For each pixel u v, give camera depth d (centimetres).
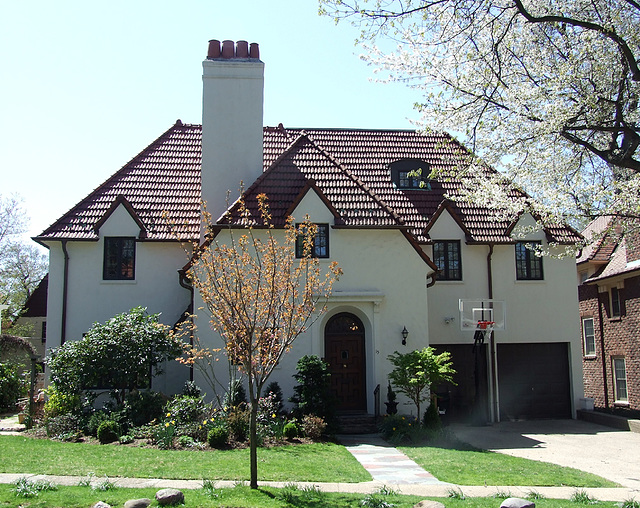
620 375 2567
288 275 1066
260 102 2222
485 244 2302
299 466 1221
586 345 2853
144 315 1872
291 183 2080
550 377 2336
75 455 1268
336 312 2006
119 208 2166
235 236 1922
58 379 1700
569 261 2362
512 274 2331
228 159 2180
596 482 1187
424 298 1994
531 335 2316
